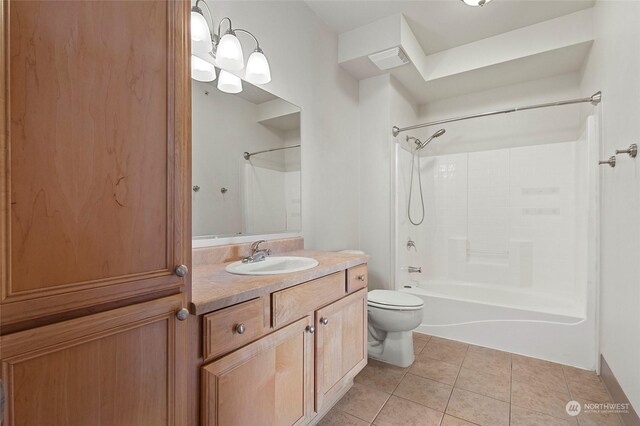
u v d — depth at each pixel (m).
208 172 1.53
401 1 2.13
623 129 1.58
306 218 2.17
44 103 0.58
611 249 1.78
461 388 1.83
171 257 0.80
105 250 0.67
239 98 1.69
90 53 0.65
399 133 2.86
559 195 2.81
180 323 0.82
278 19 1.92
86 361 0.64
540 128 2.89
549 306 2.56
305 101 2.16
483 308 2.40
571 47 2.28
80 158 0.63
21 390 0.55
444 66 2.77
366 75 2.74
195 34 1.29
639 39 1.37
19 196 0.55
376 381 1.90
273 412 1.12
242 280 1.14
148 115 0.75
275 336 1.13
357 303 1.71
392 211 2.68
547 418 1.56
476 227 3.19
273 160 1.90
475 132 3.20
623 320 1.56
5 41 0.53
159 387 0.77
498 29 2.45
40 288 0.58
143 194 0.74
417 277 3.29
